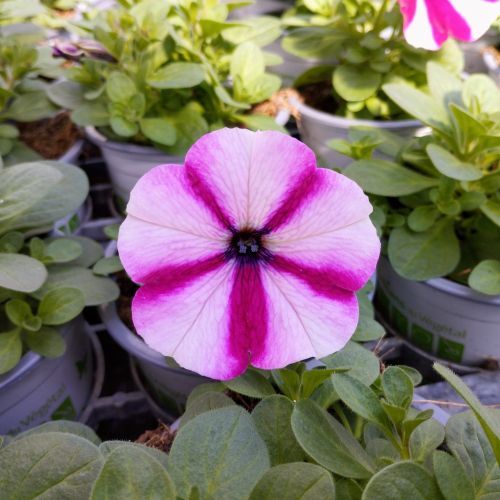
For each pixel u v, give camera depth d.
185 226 0.15
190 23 0.35
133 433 0.31
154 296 0.15
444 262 0.28
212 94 0.34
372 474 0.14
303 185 0.14
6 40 0.36
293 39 0.40
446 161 0.26
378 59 0.37
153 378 0.28
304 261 0.15
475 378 0.29
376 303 0.34
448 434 0.16
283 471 0.13
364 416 0.15
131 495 0.12
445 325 0.29
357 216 0.14
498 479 0.15
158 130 0.31
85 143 0.42
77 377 0.29
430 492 0.13
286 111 0.38
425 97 0.30
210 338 0.15
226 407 0.14
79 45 0.34
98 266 0.26
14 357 0.23
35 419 0.26
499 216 0.27
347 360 0.18
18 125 0.39
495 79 0.41
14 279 0.22
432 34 0.26
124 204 0.38
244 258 0.16
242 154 0.14
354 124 0.36
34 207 0.26
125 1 0.35
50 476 0.12
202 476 0.13
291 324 0.15
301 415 0.15
